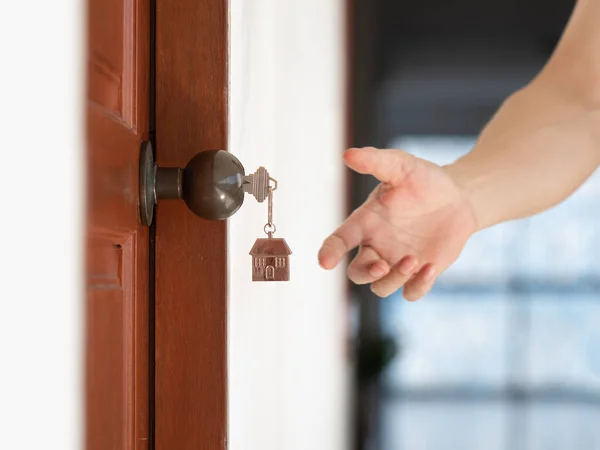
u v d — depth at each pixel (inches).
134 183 23.3
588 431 203.3
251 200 42.9
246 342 42.8
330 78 108.7
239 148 35.3
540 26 202.2
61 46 8.9
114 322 21.1
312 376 98.3
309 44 93.4
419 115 210.8
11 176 8.1
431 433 202.5
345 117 126.3
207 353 28.1
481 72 209.2
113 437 21.0
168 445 28.1
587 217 203.0
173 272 28.0
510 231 205.2
